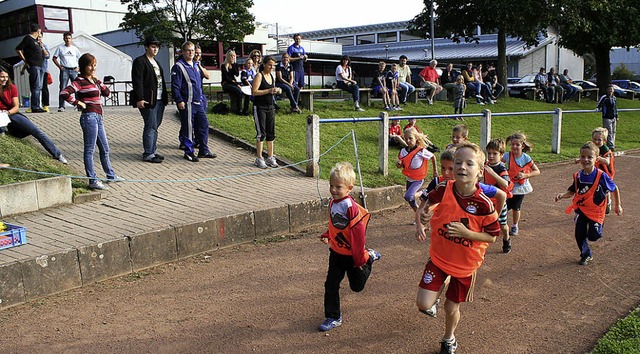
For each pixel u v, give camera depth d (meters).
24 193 6.76
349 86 15.58
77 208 7.05
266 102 10.02
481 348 4.21
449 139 14.86
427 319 4.74
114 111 13.57
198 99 10.05
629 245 6.97
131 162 9.52
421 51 44.53
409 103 18.03
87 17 34.72
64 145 9.93
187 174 9.19
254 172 9.70
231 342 4.28
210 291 5.30
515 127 18.17
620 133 21.09
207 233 6.47
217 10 23.88
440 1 25.12
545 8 22.14
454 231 3.81
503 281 5.70
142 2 23.84
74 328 4.48
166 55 30.73
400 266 6.11
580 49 30.33
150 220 6.45
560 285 5.58
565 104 25.12
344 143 12.43
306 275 5.75
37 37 12.50
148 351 4.12
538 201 9.65
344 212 4.44
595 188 6.05
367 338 4.37
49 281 5.14
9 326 4.51
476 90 20.59
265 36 36.19
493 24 23.83
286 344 4.25
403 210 8.84
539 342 4.31
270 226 7.18
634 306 5.02
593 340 4.33
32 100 12.52
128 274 5.73
